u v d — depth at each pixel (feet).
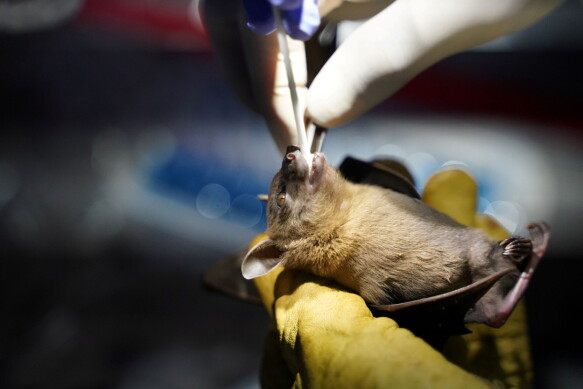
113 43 4.30
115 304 3.17
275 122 1.04
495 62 3.46
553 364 2.36
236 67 1.17
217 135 4.00
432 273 0.97
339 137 3.44
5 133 4.71
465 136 3.41
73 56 4.47
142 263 3.46
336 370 0.85
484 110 3.52
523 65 3.39
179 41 4.07
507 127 3.45
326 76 1.00
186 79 4.28
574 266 2.67
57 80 4.64
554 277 2.66
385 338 0.86
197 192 3.72
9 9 4.12
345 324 0.90
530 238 0.98
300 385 0.93
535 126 3.38
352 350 0.85
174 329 2.97
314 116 1.01
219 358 2.73
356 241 1.00
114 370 2.69
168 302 3.17
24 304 3.21
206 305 3.13
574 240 2.81
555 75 3.34
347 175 1.13
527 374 1.18
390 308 0.96
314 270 1.04
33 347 2.85
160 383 2.56
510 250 0.96
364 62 0.97
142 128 4.46
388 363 0.82
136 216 3.82
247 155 3.77
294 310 1.00
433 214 1.02
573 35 3.11
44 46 4.40
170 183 3.89
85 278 3.39
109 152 4.42
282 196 1.04
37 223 3.91
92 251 3.65
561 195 3.09
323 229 1.01
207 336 2.90
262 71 1.03
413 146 3.38
